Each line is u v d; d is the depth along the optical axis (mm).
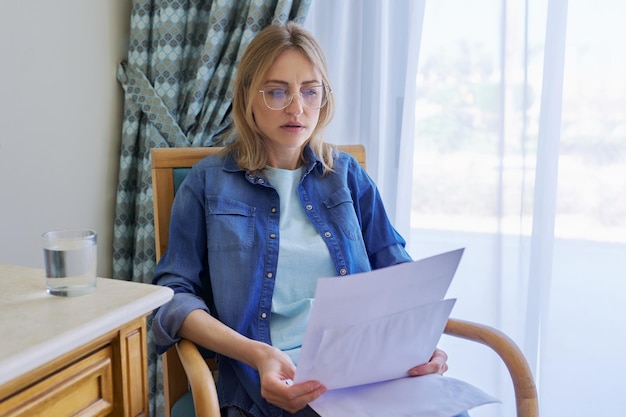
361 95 1661
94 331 719
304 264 1178
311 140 1297
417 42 1521
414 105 1559
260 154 1242
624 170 1457
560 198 1504
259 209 1205
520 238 1513
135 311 787
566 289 1525
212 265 1155
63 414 727
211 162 1254
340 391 960
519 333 1539
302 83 1201
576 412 1550
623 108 1438
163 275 1162
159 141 1640
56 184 1491
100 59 1602
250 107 1208
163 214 1267
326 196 1267
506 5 1472
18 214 1391
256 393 1050
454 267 908
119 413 811
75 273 811
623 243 1479
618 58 1428
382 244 1312
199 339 1012
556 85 1420
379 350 913
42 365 663
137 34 1636
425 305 919
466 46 1542
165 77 1633
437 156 1604
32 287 853
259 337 1127
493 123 1541
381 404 923
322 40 1649
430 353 1002
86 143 1577
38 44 1402
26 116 1387
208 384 860
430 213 1631
